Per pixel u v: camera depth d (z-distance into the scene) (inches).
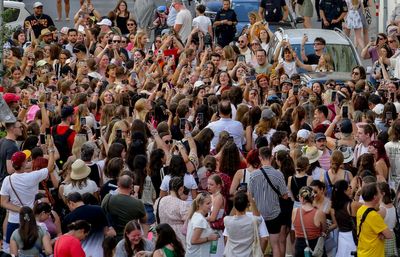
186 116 1563.7
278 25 2591.0
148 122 1579.7
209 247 1234.0
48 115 1656.0
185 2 2910.9
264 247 1258.0
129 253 1149.7
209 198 1233.4
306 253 1279.5
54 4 3112.7
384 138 1456.7
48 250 1236.5
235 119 1627.7
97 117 1734.7
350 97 1771.7
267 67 2127.2
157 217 1269.7
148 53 2130.9
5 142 1444.4
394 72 2108.8
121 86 1846.7
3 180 1393.9
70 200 1230.9
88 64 2046.0
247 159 1349.7
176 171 1309.1
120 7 2645.2
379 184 1248.8
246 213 1256.8
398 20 2301.9
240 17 2635.3
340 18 2578.7
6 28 1882.4
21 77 2018.9
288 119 1594.5
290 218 1342.3
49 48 2146.9
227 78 1828.2
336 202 1264.8
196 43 2405.3
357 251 1228.5
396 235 1268.5
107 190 1325.0
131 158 1384.1
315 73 2113.7
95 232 1222.9
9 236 1343.5
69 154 1507.1
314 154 1376.7
